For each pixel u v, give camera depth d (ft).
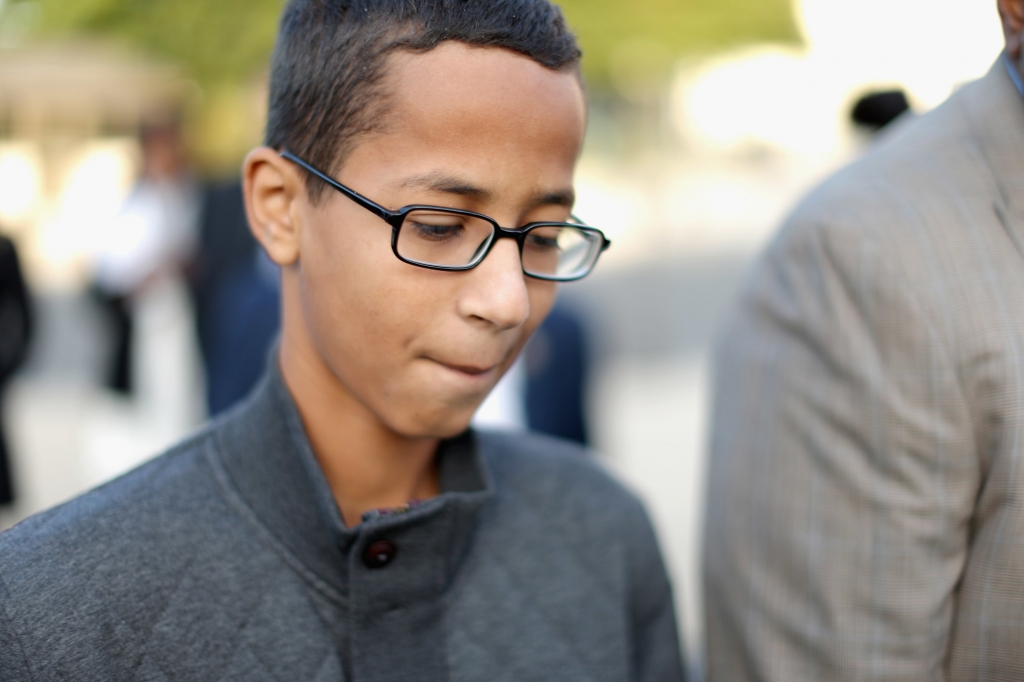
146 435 11.59
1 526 11.49
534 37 2.59
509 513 3.43
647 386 19.27
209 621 2.75
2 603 2.54
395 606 2.88
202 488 2.92
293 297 2.93
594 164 35.94
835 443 3.59
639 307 26.08
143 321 11.48
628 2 26.30
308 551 2.87
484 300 2.55
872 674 3.43
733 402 4.20
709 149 42.47
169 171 11.89
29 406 18.71
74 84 23.16
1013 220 3.38
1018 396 3.13
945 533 3.33
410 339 2.60
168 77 23.47
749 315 4.26
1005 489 3.17
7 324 11.55
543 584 3.35
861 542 3.48
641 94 30.78
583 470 3.77
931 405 3.30
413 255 2.56
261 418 2.97
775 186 41.14
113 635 2.63
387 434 2.97
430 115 2.51
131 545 2.74
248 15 22.77
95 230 18.49
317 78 2.69
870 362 3.46
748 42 27.76
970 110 3.64
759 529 3.86
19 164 28.53
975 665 3.35
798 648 3.66
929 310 3.30
